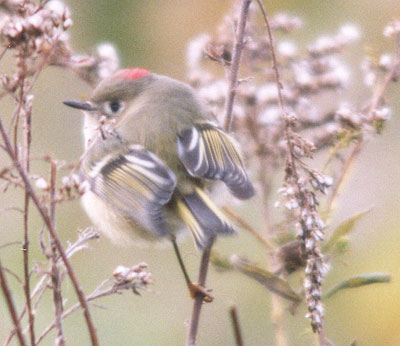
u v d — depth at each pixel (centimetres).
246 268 630
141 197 719
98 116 844
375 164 1068
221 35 788
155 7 1145
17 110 463
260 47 778
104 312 984
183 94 802
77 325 967
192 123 767
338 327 916
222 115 790
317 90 759
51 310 936
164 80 830
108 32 1130
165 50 1136
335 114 715
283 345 658
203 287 656
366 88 996
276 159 740
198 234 667
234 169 724
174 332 986
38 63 526
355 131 663
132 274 538
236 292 984
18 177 462
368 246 945
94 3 1133
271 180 740
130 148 758
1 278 464
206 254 661
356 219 632
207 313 987
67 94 1128
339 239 633
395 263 921
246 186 711
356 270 917
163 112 778
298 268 638
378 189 1053
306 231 576
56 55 662
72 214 1048
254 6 792
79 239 546
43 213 458
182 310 1002
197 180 734
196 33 1130
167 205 724
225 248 918
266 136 745
